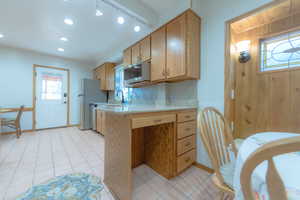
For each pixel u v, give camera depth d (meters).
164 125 1.57
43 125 3.78
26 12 1.92
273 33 1.47
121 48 3.12
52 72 3.92
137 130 1.81
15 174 1.53
